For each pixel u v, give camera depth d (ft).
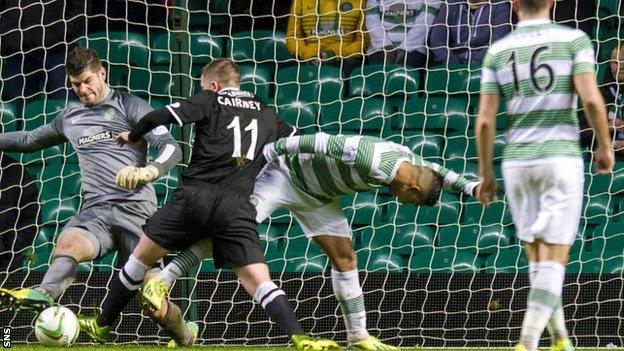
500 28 101.71
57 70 104.83
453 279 92.43
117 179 68.33
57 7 106.52
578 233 96.48
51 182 96.94
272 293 65.46
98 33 104.94
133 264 68.39
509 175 55.42
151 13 106.73
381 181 64.28
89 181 74.64
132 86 103.45
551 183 54.34
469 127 101.50
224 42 105.81
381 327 91.97
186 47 95.09
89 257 73.36
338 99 102.53
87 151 74.49
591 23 105.19
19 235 94.32
